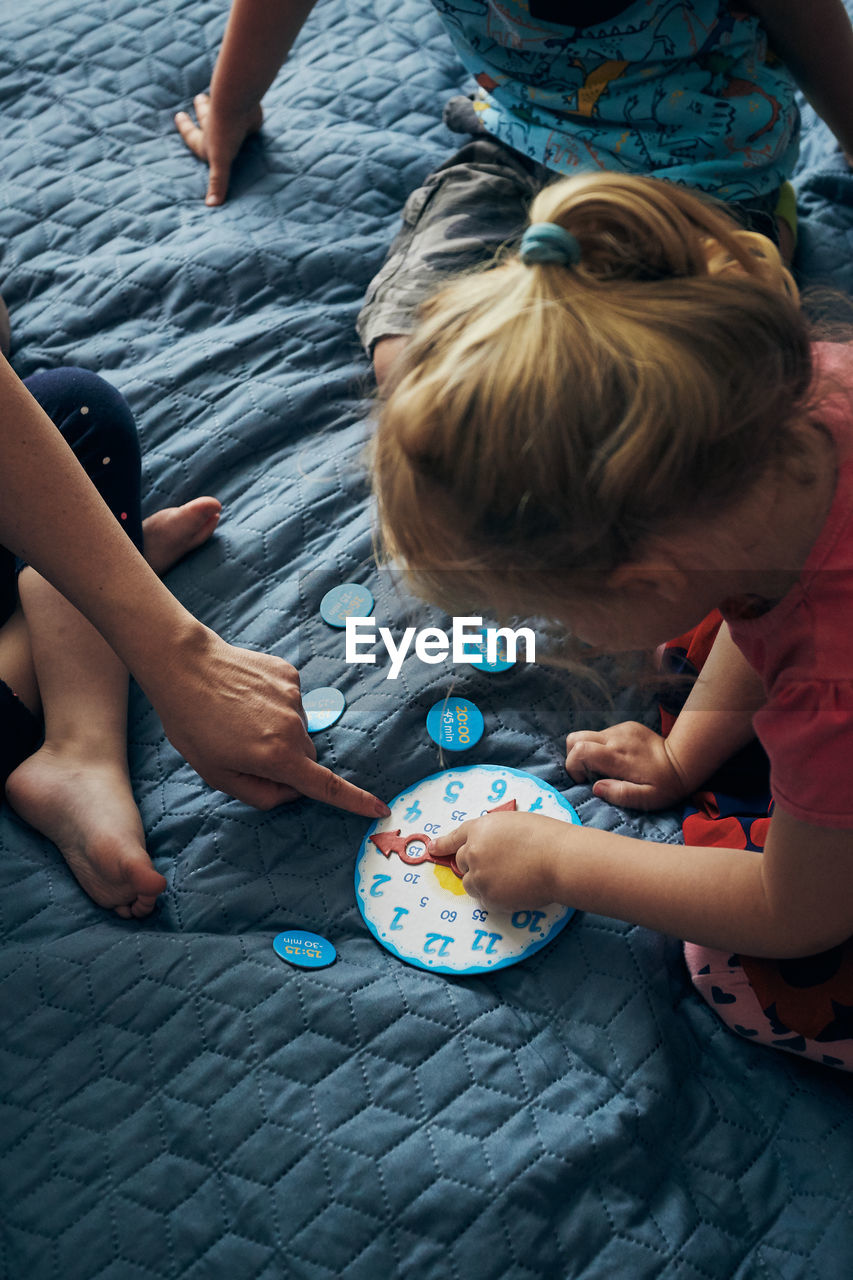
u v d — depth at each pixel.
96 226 1.33
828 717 0.62
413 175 1.38
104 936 0.84
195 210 1.36
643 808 0.91
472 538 0.57
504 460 0.53
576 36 1.07
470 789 0.93
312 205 1.35
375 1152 0.72
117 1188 0.71
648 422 0.51
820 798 0.63
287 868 0.89
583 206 0.55
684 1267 0.69
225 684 0.86
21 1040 0.78
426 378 0.55
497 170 1.18
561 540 0.56
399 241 1.23
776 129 1.11
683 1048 0.80
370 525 1.08
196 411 1.18
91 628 0.96
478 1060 0.77
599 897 0.77
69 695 0.94
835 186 1.32
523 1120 0.74
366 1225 0.69
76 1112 0.75
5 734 0.92
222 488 1.15
